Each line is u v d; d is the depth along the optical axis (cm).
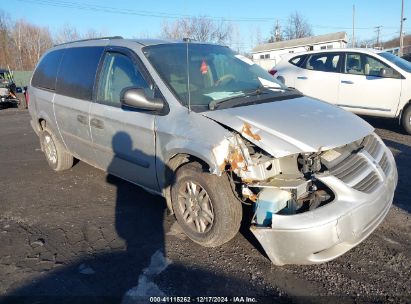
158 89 366
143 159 381
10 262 344
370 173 307
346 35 4512
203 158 309
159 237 373
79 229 400
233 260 328
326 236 272
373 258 321
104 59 437
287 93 397
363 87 788
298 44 4650
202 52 427
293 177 296
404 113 746
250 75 428
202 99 356
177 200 356
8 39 5122
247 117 319
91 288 303
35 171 614
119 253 350
